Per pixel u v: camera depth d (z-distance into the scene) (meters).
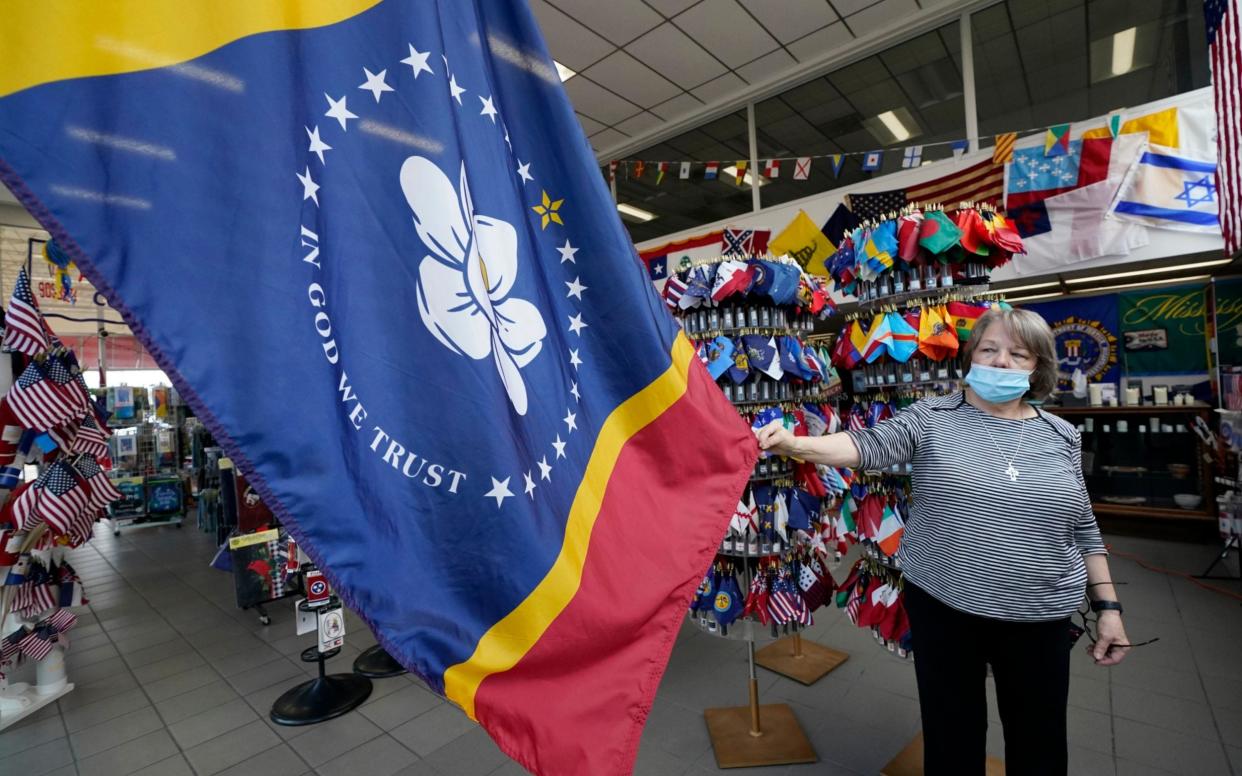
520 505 0.85
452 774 2.35
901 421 1.59
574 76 6.14
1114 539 5.10
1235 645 3.05
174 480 8.24
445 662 0.77
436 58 0.84
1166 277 5.02
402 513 0.77
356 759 2.47
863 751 2.33
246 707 2.96
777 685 2.88
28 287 2.84
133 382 12.95
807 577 2.62
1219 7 2.47
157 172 0.65
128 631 4.14
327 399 0.74
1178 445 5.20
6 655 2.98
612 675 0.88
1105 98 4.97
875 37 5.57
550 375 0.96
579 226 1.00
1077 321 5.71
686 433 1.06
